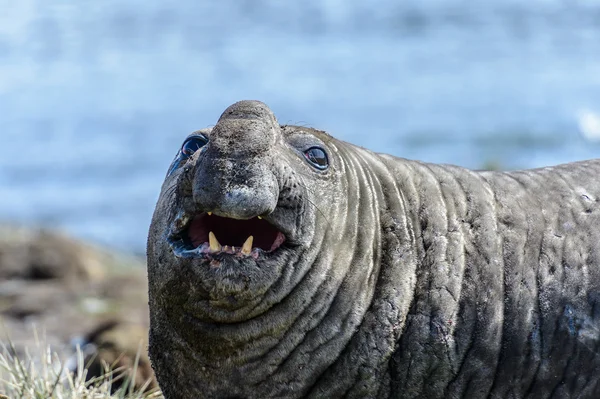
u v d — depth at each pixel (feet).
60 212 341.82
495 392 83.05
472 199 86.99
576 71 599.57
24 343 145.48
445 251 84.28
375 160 88.28
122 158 423.64
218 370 80.89
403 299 82.48
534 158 402.72
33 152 442.09
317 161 80.94
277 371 80.53
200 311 78.18
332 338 80.53
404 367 82.12
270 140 75.00
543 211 86.84
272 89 588.09
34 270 203.21
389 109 508.12
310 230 77.92
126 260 250.78
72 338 144.66
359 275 81.30
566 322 83.10
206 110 531.91
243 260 73.82
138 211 342.03
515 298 83.35
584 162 93.50
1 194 371.76
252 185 71.72
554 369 83.05
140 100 568.82
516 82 575.38
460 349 82.28
